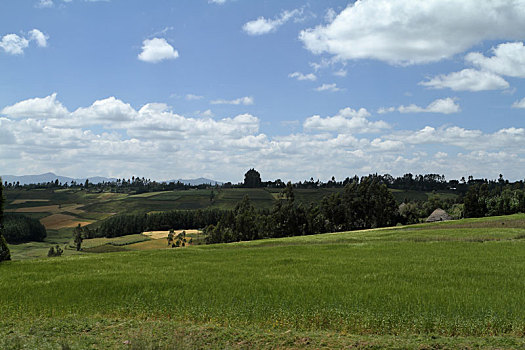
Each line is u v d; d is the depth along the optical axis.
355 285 19.34
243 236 126.50
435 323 12.98
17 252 133.62
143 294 17.97
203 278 22.17
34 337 12.20
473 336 12.03
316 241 54.09
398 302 15.62
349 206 135.00
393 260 28.98
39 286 20.22
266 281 20.83
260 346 11.25
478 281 20.17
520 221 67.25
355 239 53.69
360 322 13.30
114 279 21.95
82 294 18.30
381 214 130.88
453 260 28.48
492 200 133.25
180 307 15.57
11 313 15.27
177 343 11.01
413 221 134.38
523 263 26.61
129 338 11.99
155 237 153.62
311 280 21.03
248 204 153.88
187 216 179.25
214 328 12.66
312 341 11.46
